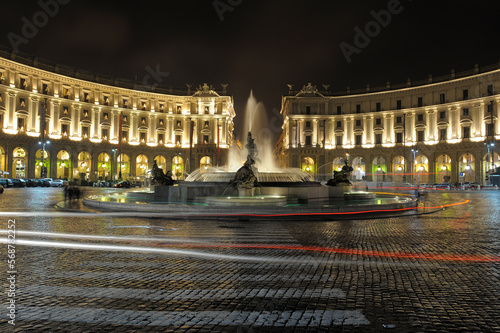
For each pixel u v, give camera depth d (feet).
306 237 42.70
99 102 286.87
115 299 20.74
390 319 18.12
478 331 16.85
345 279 25.20
